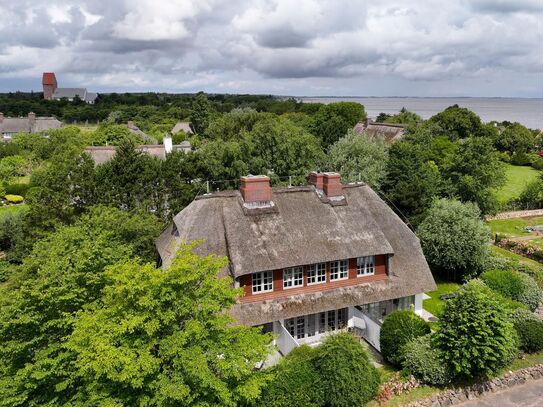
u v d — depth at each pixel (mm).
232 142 52594
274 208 30078
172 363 16688
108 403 15570
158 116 168250
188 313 17578
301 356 22938
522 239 51094
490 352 22562
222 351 17328
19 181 77812
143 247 33312
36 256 25812
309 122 104688
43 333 18875
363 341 29469
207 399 16938
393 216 33125
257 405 20047
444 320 24328
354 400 20984
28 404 17844
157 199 41125
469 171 51031
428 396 22656
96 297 20406
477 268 39250
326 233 29844
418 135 77438
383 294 29828
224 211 29344
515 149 113688
